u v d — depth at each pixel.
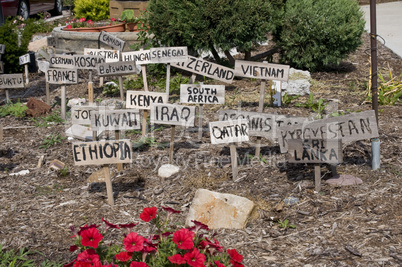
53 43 10.64
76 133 5.97
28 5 17.53
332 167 4.46
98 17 16.47
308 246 3.43
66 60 7.32
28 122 7.08
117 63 6.74
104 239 3.70
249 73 5.56
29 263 3.43
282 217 3.88
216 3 8.00
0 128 5.32
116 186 4.70
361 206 3.89
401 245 3.32
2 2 15.73
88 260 2.55
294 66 9.30
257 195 4.26
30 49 12.34
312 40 8.56
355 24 8.57
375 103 4.96
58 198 4.50
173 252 2.64
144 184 4.71
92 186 4.77
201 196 3.93
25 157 5.65
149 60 7.02
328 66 9.42
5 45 10.18
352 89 7.86
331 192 4.18
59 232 3.86
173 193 4.45
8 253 3.54
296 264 3.23
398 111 6.55
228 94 7.83
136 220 3.99
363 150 5.11
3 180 4.98
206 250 2.75
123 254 2.54
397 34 12.62
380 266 3.12
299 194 4.20
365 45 11.34
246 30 8.21
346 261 3.20
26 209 4.28
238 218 3.80
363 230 3.55
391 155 4.89
